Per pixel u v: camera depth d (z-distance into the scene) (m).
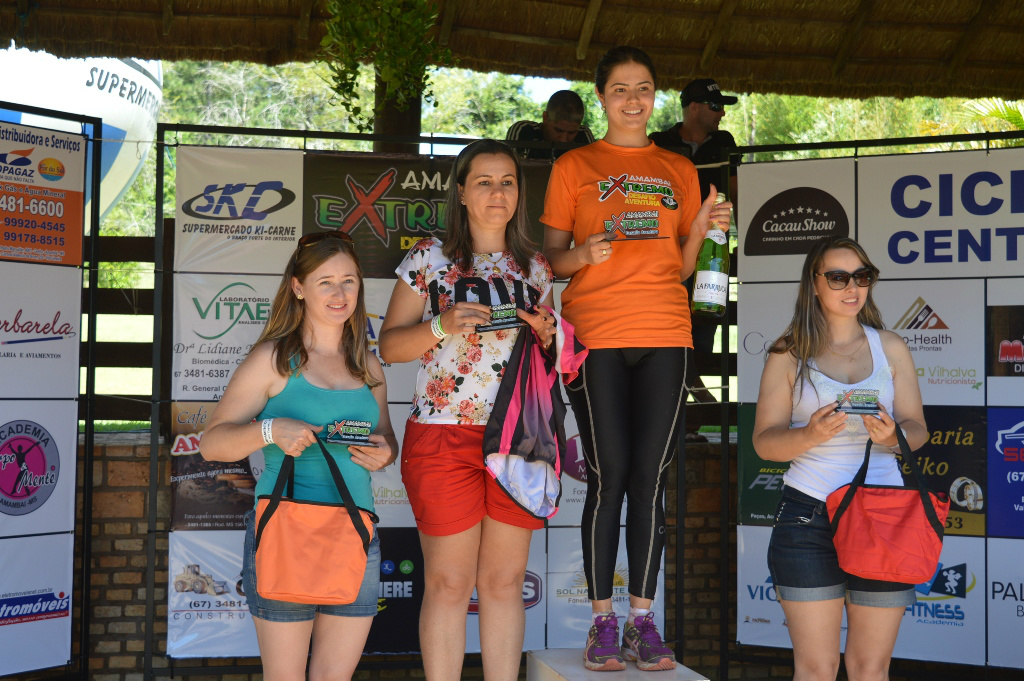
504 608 3.21
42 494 4.59
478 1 5.89
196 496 4.69
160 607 4.97
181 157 4.71
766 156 13.83
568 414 4.97
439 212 4.89
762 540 5.04
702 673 5.32
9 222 4.51
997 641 4.75
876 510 2.92
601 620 3.27
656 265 3.32
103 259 5.54
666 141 5.61
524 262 3.29
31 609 4.55
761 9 6.04
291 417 2.93
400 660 4.96
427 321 3.09
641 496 3.28
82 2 5.62
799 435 3.00
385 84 5.55
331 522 2.77
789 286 5.07
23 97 7.90
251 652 4.71
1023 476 4.75
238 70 21.98
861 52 6.25
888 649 3.00
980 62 6.28
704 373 5.68
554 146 4.99
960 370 4.86
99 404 5.32
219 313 4.72
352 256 3.06
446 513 3.10
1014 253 4.79
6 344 4.49
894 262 4.95
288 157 4.80
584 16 6.01
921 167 4.92
